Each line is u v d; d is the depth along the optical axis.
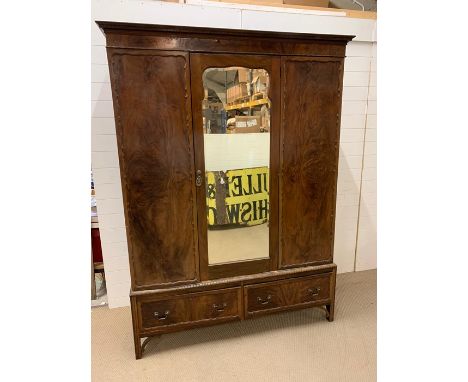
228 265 1.75
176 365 1.68
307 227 1.84
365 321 2.03
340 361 1.69
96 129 1.98
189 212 1.64
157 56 1.44
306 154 1.74
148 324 1.69
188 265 1.69
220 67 1.52
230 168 1.65
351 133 2.45
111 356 1.75
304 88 1.65
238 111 1.60
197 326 1.75
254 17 2.04
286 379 1.57
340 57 1.66
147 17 1.89
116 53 1.40
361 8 2.48
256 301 1.82
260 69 1.58
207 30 1.45
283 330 1.96
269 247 1.80
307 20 2.14
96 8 1.83
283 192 1.75
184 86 1.49
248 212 1.72
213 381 1.56
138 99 1.46
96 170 2.03
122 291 2.24
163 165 1.56
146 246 1.62
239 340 1.87
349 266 2.72
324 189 1.81
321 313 2.14
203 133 1.58
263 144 1.67
